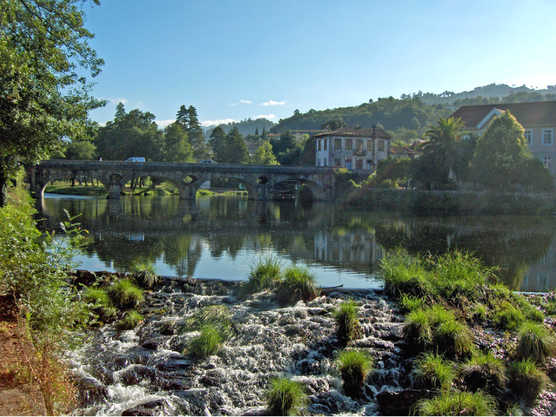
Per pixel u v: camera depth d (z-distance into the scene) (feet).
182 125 378.32
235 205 186.80
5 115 49.88
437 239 88.38
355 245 81.35
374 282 53.67
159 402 25.80
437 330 32.94
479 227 107.55
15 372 23.82
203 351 32.04
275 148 394.11
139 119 340.39
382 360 31.55
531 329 32.50
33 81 53.78
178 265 61.57
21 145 53.62
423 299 42.29
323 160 252.01
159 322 38.34
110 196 185.16
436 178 166.71
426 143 170.81
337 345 33.88
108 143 302.45
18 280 27.43
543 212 133.28
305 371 30.78
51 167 174.70
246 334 35.58
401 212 151.64
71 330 29.68
